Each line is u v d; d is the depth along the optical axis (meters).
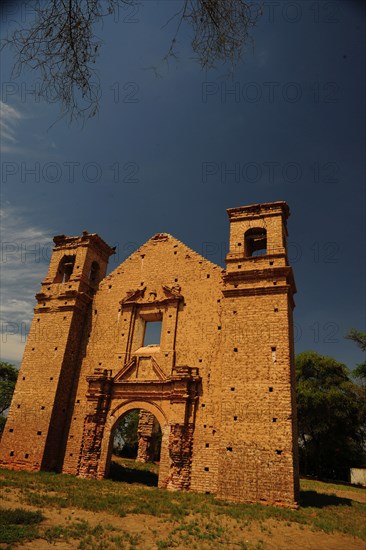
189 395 27.67
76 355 33.91
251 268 29.48
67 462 29.97
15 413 31.47
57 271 37.84
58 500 18.94
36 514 15.38
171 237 35.66
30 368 32.94
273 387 25.00
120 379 30.91
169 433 27.47
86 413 30.59
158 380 29.31
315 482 43.72
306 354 56.72
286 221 32.56
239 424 24.77
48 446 29.78
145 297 33.91
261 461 23.38
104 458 28.95
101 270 39.03
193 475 25.72
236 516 18.47
